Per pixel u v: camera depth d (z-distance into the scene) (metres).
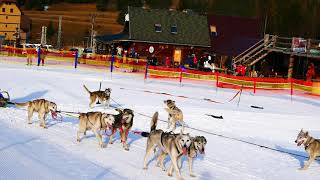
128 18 48.69
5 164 10.34
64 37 94.94
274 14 115.62
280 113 23.56
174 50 48.47
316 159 14.43
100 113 13.04
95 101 19.98
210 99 26.48
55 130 14.79
